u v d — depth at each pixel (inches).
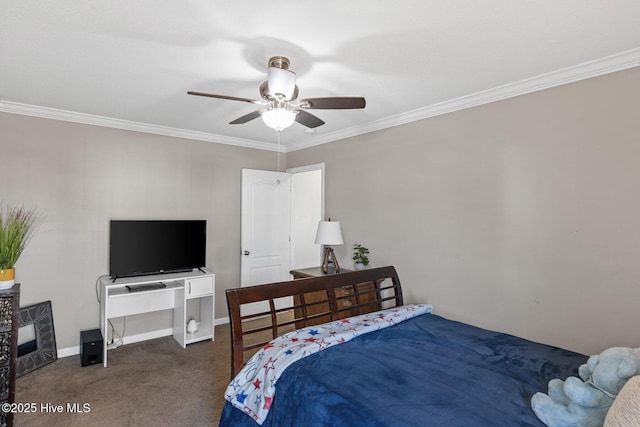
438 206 126.0
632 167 85.0
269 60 88.3
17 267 125.3
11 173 124.8
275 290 89.7
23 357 119.6
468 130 117.4
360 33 76.0
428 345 78.2
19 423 91.7
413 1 64.7
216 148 174.7
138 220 146.6
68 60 89.4
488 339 82.6
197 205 168.2
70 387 111.0
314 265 222.7
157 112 133.4
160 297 149.9
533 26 73.4
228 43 80.4
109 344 143.3
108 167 144.3
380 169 146.7
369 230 151.3
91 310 139.9
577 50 84.0
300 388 62.1
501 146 109.0
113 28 74.4
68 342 135.0
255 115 93.9
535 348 77.4
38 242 129.1
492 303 110.7
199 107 126.9
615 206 87.5
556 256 97.4
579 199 93.4
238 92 111.5
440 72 96.3
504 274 108.0
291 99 85.4
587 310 91.9
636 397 39.3
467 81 102.9
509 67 93.4
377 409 53.1
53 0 64.7
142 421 93.1
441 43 80.4
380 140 146.7
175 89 109.0
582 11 68.0
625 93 86.2
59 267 133.3
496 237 110.0
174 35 77.0
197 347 145.3
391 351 74.4
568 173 95.3
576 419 47.9
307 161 185.5
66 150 135.1
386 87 107.5
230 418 72.7
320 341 76.1
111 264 139.4
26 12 68.4
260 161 190.7
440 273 125.0
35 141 129.0
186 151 165.2
